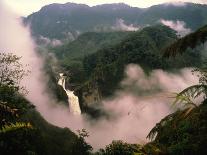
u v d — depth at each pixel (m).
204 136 7.13
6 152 13.77
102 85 165.75
